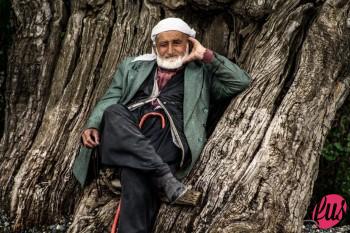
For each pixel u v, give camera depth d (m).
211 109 6.46
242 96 6.11
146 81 6.12
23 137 6.93
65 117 6.68
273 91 6.16
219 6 6.82
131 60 6.29
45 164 6.45
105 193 5.97
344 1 6.63
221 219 5.14
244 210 5.19
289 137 5.79
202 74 6.06
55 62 7.24
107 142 5.46
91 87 6.83
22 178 6.36
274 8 6.71
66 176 6.37
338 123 8.51
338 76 6.50
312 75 6.22
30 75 7.35
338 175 8.70
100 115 5.90
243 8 6.75
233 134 5.85
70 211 6.34
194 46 5.97
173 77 6.04
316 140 6.00
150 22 6.92
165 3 6.90
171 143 5.69
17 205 6.25
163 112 5.84
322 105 6.16
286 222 5.23
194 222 5.33
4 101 8.69
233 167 5.59
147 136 5.71
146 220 5.39
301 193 5.56
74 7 7.21
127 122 5.48
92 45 6.98
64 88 6.94
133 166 5.33
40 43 7.37
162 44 5.96
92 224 5.73
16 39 7.54
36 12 7.41
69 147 6.53
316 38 6.42
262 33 6.64
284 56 6.39
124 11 7.07
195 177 5.65
